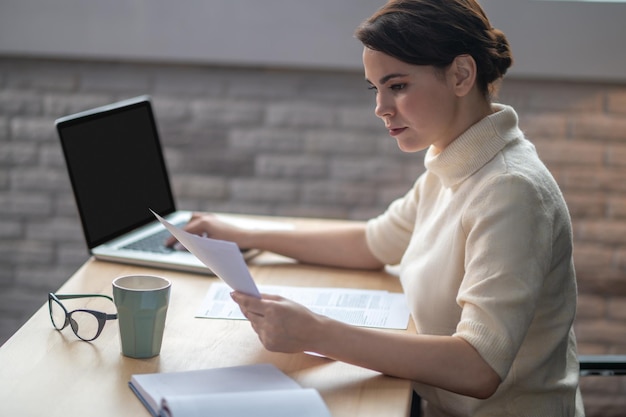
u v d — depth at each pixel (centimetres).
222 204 282
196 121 277
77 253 289
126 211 187
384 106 139
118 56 269
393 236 171
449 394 139
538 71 261
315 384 121
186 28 266
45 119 280
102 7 266
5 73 278
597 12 256
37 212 287
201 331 138
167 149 279
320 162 277
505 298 124
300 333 123
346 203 278
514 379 138
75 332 133
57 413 110
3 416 109
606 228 271
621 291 274
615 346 277
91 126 180
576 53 259
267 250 177
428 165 146
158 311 125
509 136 141
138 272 167
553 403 140
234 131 277
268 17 263
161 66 274
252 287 125
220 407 103
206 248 122
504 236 128
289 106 274
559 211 135
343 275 171
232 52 266
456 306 140
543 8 257
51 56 273
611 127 267
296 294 157
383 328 143
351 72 271
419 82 137
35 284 291
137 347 126
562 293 141
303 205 280
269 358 129
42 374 121
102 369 123
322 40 263
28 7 268
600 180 269
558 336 140
